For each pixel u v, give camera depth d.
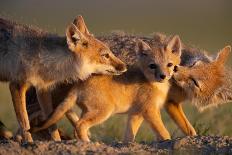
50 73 15.26
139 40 15.66
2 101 24.39
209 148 13.52
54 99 15.57
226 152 13.35
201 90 15.81
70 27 15.26
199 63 15.88
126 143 13.93
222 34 54.34
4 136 15.70
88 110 14.95
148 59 15.48
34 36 15.41
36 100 15.88
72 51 15.23
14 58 15.21
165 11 70.56
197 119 18.64
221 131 18.16
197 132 17.02
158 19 63.59
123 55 15.86
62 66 15.25
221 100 16.11
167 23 60.91
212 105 16.11
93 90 14.95
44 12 62.16
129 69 15.52
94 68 15.26
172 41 15.79
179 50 15.77
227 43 45.88
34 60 15.18
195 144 13.68
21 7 65.06
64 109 14.93
